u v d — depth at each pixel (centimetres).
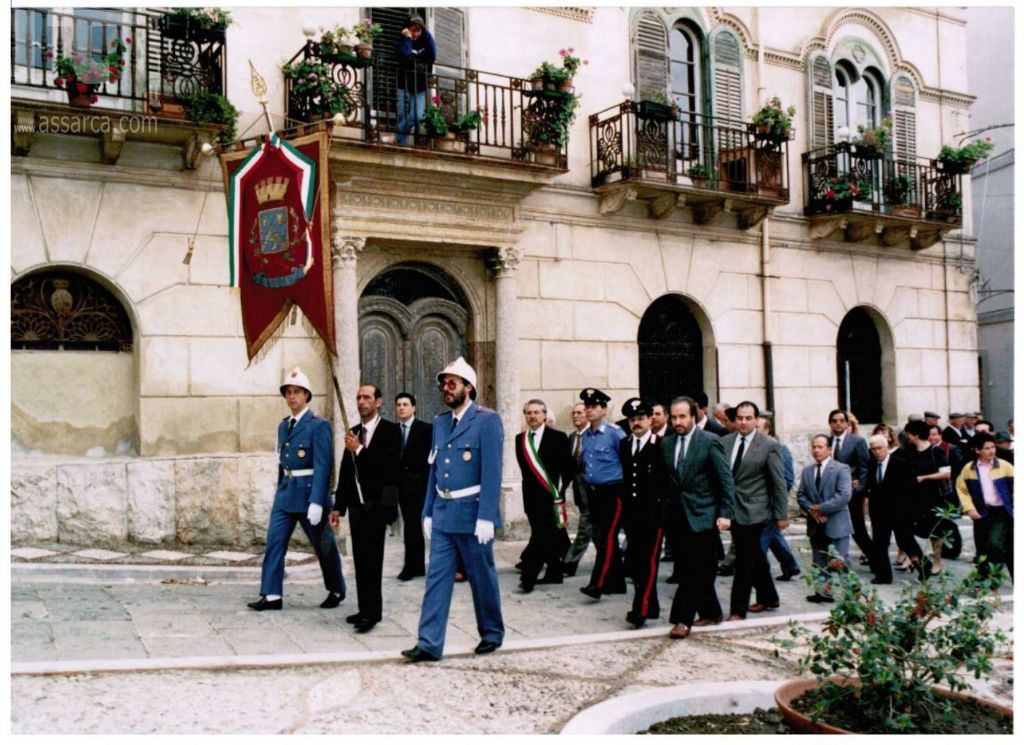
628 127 1340
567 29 1372
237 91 1124
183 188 1095
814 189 1571
